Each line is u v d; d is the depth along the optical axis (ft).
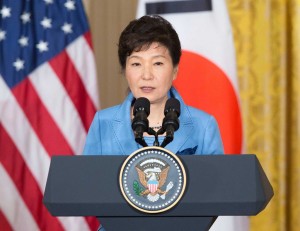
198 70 39.09
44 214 40.34
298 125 42.50
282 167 42.96
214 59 39.09
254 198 15.71
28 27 41.04
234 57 39.27
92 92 41.34
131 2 46.37
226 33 39.29
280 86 42.91
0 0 41.04
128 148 20.39
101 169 16.01
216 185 15.81
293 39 42.34
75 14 41.70
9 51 40.55
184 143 20.52
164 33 19.72
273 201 43.16
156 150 15.90
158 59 19.70
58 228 40.37
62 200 15.89
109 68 46.32
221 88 38.81
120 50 20.06
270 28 42.83
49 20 41.27
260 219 43.19
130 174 15.81
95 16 46.39
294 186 43.01
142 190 15.74
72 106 40.70
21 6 41.06
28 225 39.99
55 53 40.91
